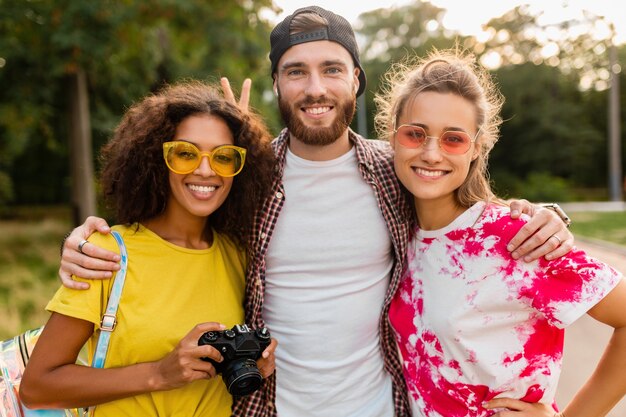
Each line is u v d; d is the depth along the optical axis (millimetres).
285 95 2180
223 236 2076
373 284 2182
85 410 1861
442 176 1885
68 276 1682
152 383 1621
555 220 1729
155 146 1821
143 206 1870
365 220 2176
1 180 23219
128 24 10219
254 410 2020
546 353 1816
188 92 1940
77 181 12086
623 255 8930
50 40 9820
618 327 1704
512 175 37094
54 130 14383
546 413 1817
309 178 2182
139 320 1719
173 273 1821
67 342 1665
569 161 36969
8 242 12258
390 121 2158
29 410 1833
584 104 38406
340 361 2131
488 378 1821
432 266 1957
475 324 1814
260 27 13648
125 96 12609
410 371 2027
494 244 1801
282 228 2146
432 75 1910
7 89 11031
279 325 2166
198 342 1628
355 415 2123
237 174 1980
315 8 2227
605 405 1755
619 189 28172
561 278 1699
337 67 2166
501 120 2074
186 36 12781
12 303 6559
